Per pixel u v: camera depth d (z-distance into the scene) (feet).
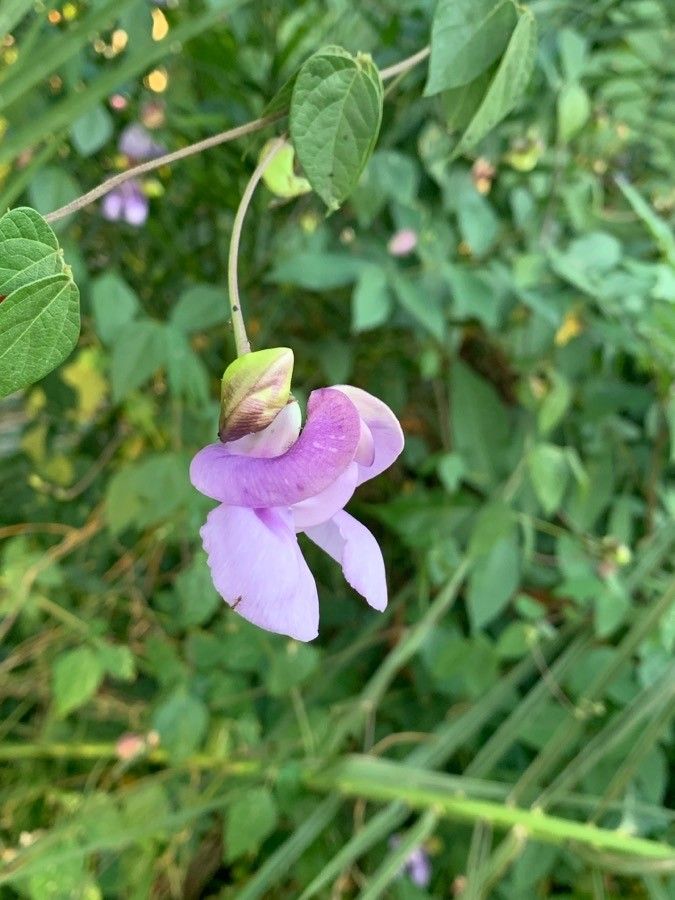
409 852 0.63
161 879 0.77
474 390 0.80
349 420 0.29
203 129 0.67
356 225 0.77
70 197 0.62
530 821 0.64
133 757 0.72
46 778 0.76
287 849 0.65
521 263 0.72
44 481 0.89
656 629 0.69
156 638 0.73
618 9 0.74
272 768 0.68
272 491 0.28
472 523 0.80
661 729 0.64
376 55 0.69
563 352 0.79
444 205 0.74
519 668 0.74
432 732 0.80
